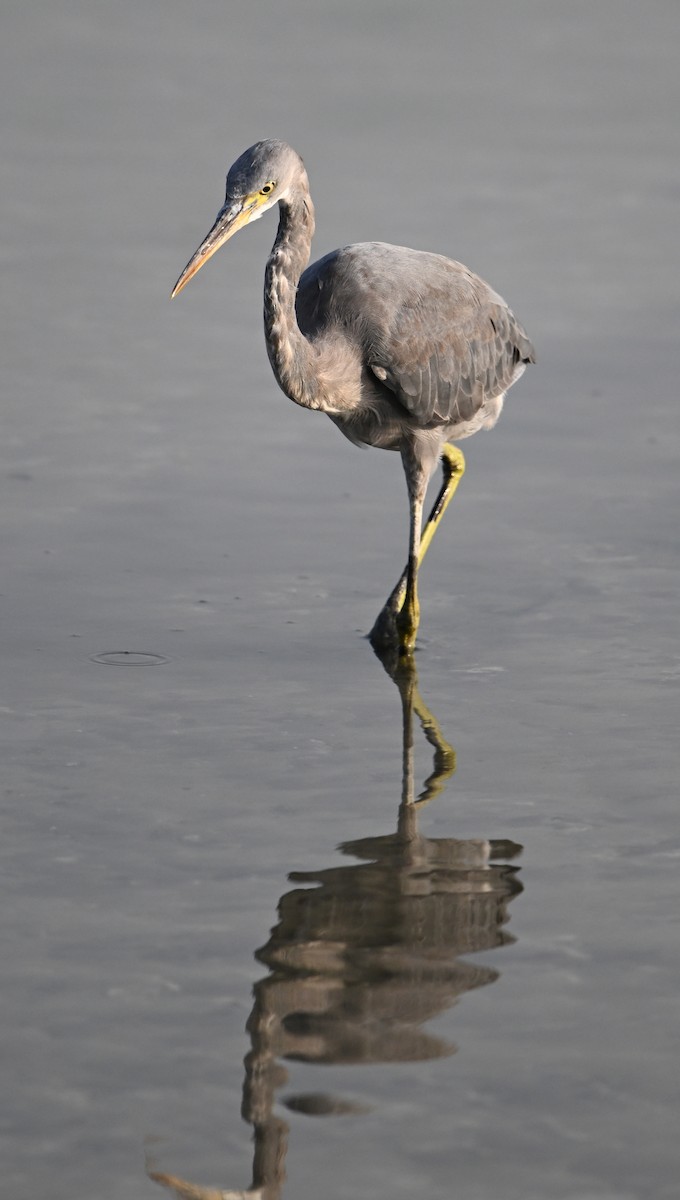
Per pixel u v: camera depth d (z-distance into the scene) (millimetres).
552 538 13320
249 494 14227
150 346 17703
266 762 9375
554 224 21438
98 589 12125
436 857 8281
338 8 33344
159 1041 6664
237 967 7215
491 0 34156
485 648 11281
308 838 8453
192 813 8688
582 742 9711
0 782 8984
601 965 7289
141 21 32125
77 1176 5879
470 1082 6445
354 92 27547
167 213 22000
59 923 7543
